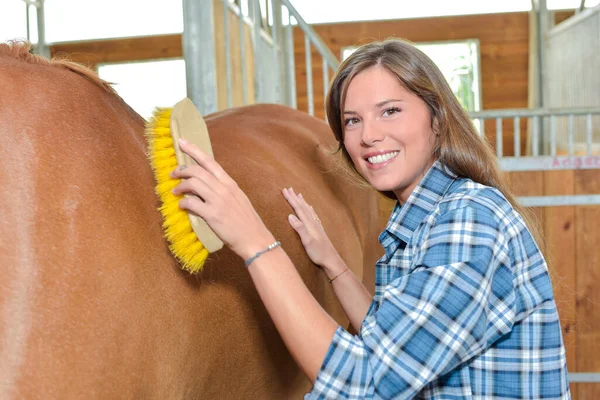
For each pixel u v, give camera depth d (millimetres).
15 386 566
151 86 6539
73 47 6430
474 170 887
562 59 5836
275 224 1063
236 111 1617
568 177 2613
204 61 2305
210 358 831
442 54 6660
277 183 1164
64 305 615
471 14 6547
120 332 658
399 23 6598
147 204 753
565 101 5789
